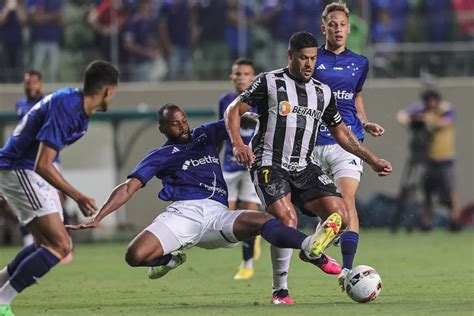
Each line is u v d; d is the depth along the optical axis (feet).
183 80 191.31
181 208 79.46
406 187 183.01
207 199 80.07
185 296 89.76
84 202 67.56
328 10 89.97
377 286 77.87
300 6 187.11
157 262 79.56
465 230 185.98
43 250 70.95
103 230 186.70
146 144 190.08
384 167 80.38
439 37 193.16
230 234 77.56
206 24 190.70
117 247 164.25
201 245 80.07
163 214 79.82
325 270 75.31
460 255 133.80
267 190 77.77
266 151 78.79
